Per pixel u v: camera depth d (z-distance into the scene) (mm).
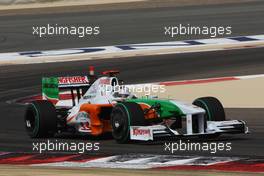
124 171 37500
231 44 113750
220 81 81938
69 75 94250
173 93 75875
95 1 178125
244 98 70375
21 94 81875
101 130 50094
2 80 93312
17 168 39781
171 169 38094
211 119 48406
